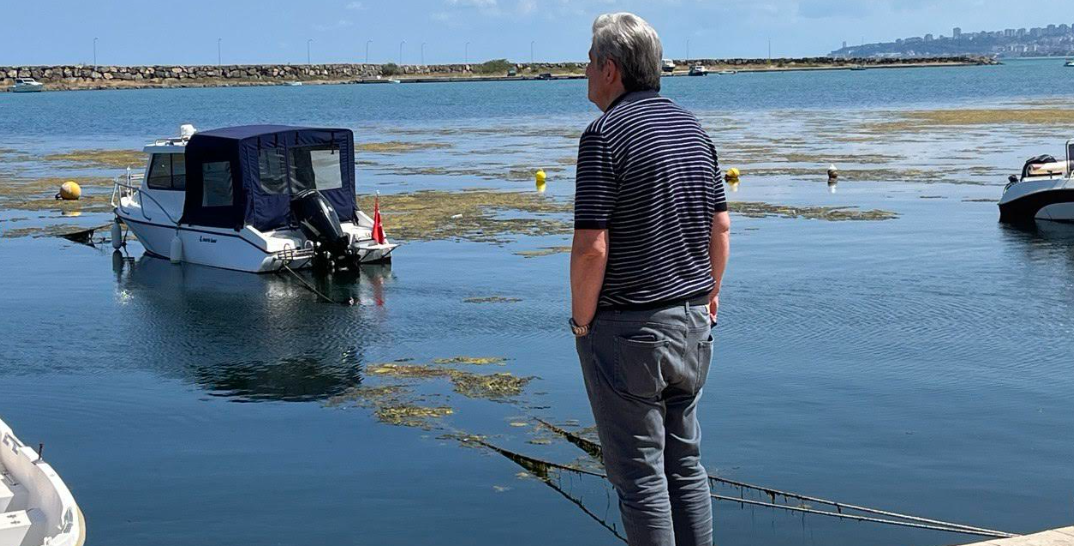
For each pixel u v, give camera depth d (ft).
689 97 392.88
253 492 30.76
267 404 39.75
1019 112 229.66
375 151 164.86
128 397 41.04
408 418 37.47
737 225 79.71
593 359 15.38
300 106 383.86
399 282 62.18
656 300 14.98
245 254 66.49
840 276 59.88
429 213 89.04
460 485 31.01
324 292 60.23
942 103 295.48
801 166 124.67
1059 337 45.93
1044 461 31.76
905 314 50.65
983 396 38.14
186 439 35.83
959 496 29.32
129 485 31.50
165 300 59.11
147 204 73.05
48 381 43.45
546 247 72.33
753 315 51.01
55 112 355.56
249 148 66.13
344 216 70.23
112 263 71.10
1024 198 77.51
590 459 33.04
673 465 16.15
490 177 118.62
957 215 82.74
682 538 16.20
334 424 37.09
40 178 126.62
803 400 38.01
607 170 14.66
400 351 47.11
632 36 15.12
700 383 15.81
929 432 34.45
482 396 39.99
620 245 14.90
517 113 307.37
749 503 29.07
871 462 31.91
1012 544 16.24
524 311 54.19
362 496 30.30
